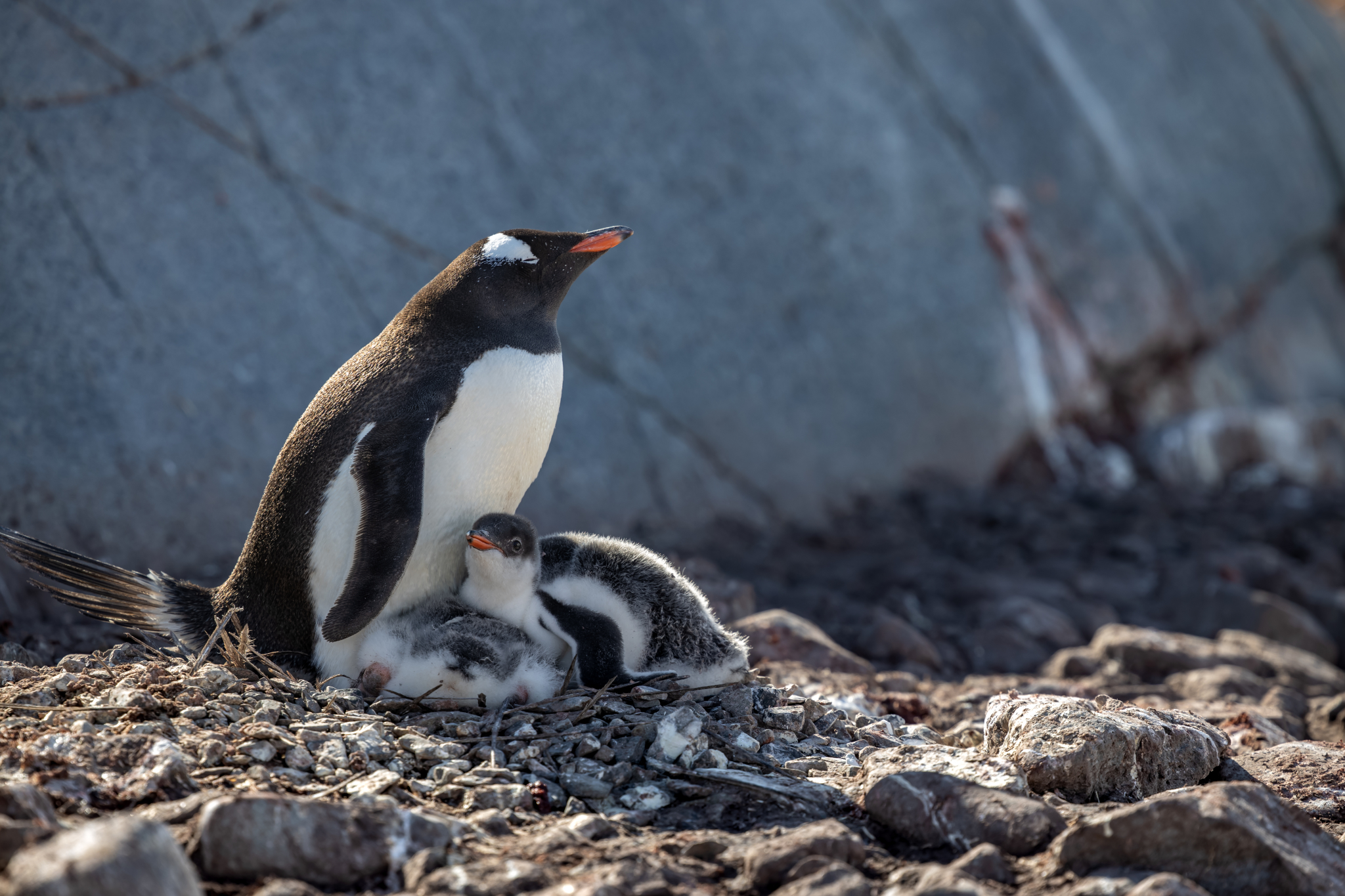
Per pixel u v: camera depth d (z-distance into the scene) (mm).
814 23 22250
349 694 7082
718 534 16578
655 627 7555
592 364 17000
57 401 12055
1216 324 27078
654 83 19547
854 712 8164
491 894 4953
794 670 9672
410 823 5309
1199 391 26359
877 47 23047
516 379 7582
